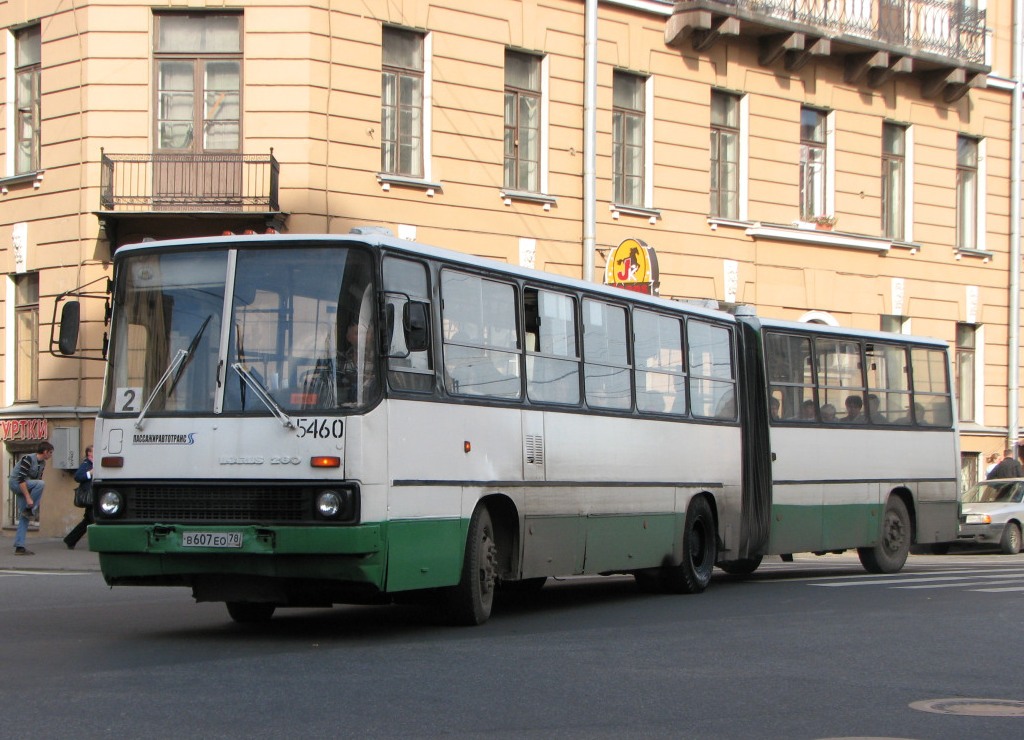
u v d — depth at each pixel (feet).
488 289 43.01
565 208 92.22
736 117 103.19
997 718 27.40
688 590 54.95
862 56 108.68
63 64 82.53
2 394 86.43
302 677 31.04
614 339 50.49
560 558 46.16
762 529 60.18
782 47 102.53
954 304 117.19
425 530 38.65
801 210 106.93
